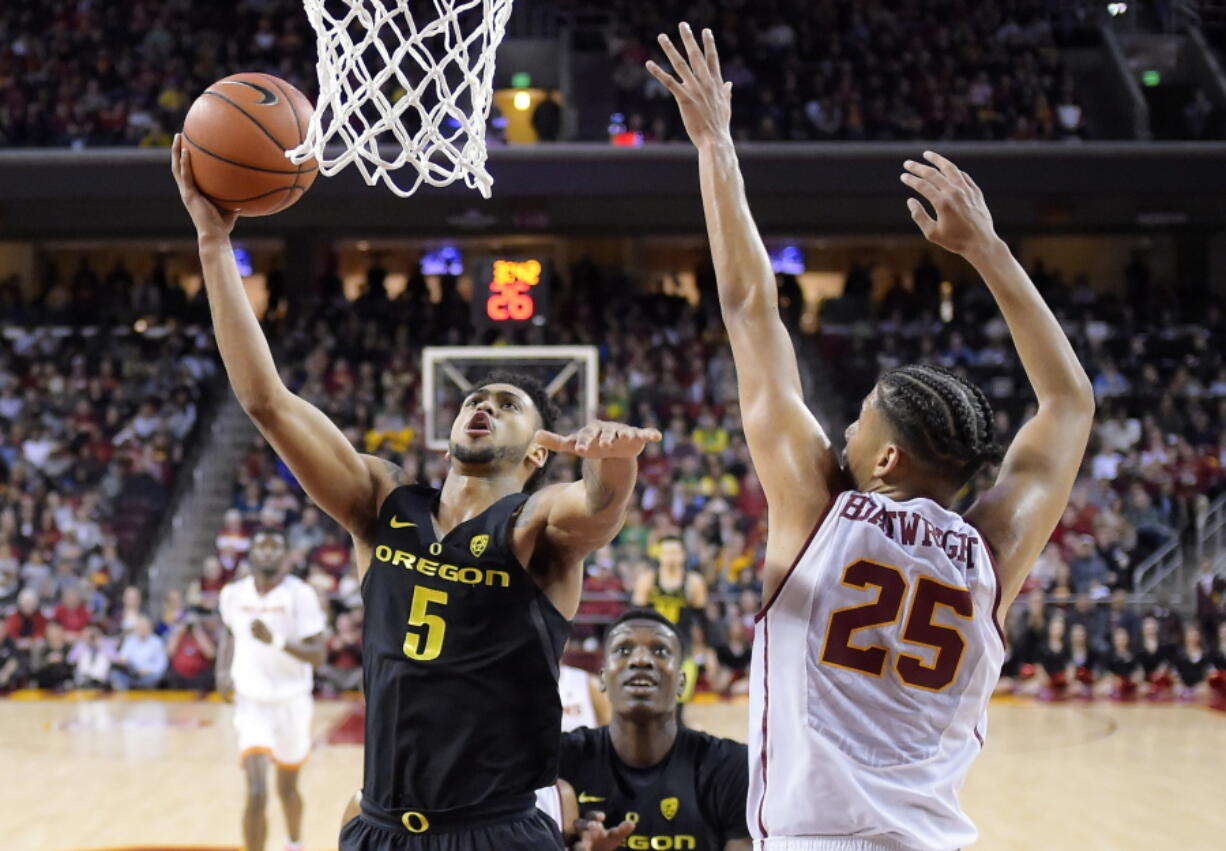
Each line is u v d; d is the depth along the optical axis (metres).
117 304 18.28
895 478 1.95
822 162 16.31
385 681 2.42
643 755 3.26
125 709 11.32
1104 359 16.25
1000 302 2.07
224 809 7.46
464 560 2.44
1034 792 7.97
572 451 2.05
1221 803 7.64
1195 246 19.19
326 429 2.49
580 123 18.28
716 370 16.27
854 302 18.00
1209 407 15.88
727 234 2.02
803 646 1.83
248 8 18.28
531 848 2.39
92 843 6.59
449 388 10.37
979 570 1.86
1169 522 13.52
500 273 9.52
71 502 13.71
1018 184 16.27
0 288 18.77
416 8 15.23
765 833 1.82
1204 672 11.88
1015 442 2.03
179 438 15.29
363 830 2.43
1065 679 11.94
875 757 1.79
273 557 6.17
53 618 12.38
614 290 18.31
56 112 17.22
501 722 2.40
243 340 2.39
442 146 2.63
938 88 17.38
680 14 18.56
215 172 2.43
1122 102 17.97
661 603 7.13
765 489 1.92
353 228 18.86
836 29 18.41
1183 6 18.84
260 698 6.18
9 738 9.89
